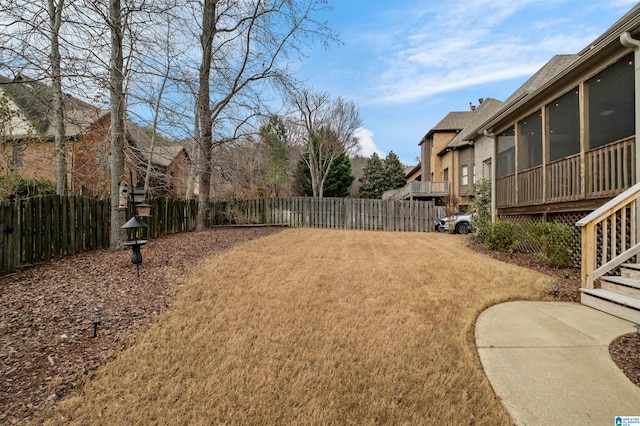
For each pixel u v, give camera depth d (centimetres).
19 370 240
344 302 394
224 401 219
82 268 492
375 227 1477
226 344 289
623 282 380
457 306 389
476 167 1311
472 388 237
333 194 3041
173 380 239
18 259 476
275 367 257
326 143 2547
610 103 634
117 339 292
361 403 219
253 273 506
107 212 679
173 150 1095
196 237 856
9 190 722
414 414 209
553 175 697
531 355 280
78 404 211
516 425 201
